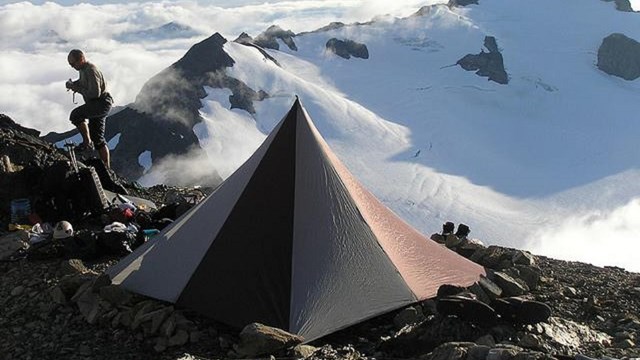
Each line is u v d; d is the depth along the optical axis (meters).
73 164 12.91
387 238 9.94
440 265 10.13
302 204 9.55
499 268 11.63
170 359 8.13
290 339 8.02
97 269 10.49
